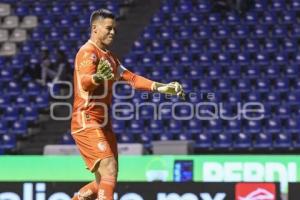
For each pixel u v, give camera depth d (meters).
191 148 41.72
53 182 27.20
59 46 60.88
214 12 61.12
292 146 47.97
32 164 40.00
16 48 62.09
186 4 62.34
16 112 53.28
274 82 53.44
